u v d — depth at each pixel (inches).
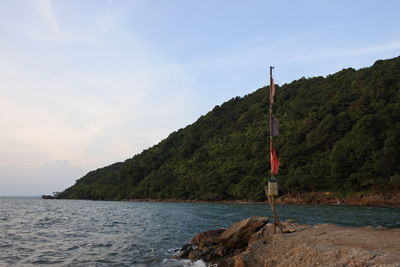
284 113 6200.8
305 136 4758.9
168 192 5669.3
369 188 3393.2
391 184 3203.7
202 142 7106.3
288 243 564.7
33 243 942.4
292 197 3912.4
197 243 852.6
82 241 988.6
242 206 3169.3
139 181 6943.9
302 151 4453.7
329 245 483.8
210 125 7711.6
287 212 2030.0
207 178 4953.3
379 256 380.8
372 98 4269.2
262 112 6702.8
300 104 5767.7
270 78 677.9
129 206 3693.4
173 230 1250.0
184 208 2952.8
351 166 3636.8
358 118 4040.4
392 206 2861.7
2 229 1270.9
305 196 3811.5
